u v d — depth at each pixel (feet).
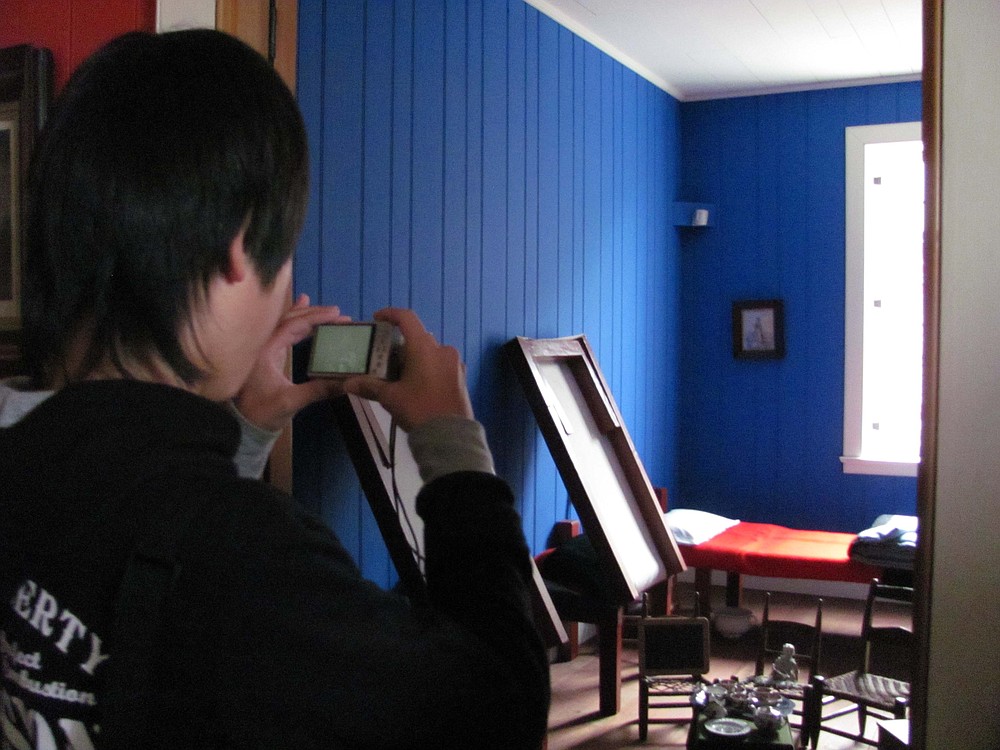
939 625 4.66
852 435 17.06
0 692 1.88
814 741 10.34
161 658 1.59
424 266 10.18
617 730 11.14
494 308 11.58
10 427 1.79
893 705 10.05
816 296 17.30
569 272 13.55
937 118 4.64
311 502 8.39
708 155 18.02
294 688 1.55
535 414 11.32
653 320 16.88
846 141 16.99
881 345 17.22
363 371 2.57
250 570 1.57
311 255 8.50
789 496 17.56
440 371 2.36
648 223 16.58
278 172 1.86
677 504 18.24
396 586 8.75
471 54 10.99
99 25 5.27
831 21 13.66
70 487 1.66
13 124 5.15
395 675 1.56
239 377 2.01
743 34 14.30
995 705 4.63
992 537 4.62
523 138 12.21
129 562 1.60
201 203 1.75
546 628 8.97
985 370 4.63
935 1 4.62
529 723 1.71
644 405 16.48
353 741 1.57
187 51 1.85
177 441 1.69
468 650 1.63
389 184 9.57
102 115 1.78
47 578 1.70
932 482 4.66
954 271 4.65
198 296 1.80
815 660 10.85
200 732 1.59
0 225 5.14
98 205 1.75
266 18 6.03
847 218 17.03
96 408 1.69
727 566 14.15
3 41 5.55
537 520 12.82
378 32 9.33
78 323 1.86
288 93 1.95
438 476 1.95
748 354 17.63
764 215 17.63
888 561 13.15
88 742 1.67
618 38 14.48
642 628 10.97
